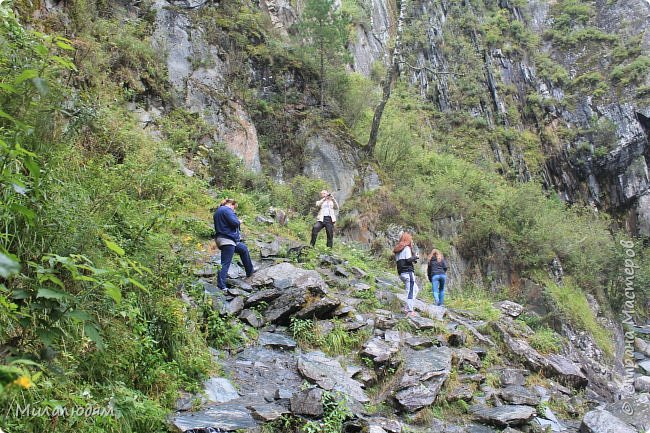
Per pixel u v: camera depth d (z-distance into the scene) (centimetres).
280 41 2127
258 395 526
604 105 3136
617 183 3091
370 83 2269
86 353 386
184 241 751
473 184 2091
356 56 2773
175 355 500
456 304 1209
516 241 1917
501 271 1872
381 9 3284
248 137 1670
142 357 443
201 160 1433
